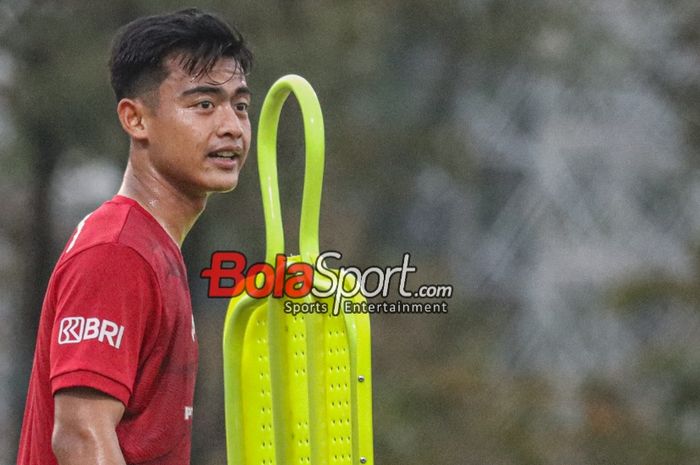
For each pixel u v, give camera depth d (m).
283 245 11.95
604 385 57.69
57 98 54.06
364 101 65.19
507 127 79.19
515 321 77.75
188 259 57.19
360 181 63.91
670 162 79.69
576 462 53.31
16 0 57.06
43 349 11.32
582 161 80.62
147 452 11.29
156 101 11.70
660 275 63.91
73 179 68.00
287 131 50.53
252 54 12.10
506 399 55.88
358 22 62.09
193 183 11.77
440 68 70.06
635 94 78.81
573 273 83.31
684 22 71.75
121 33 11.91
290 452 12.03
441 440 53.19
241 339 12.38
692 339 61.59
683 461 53.12
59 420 10.77
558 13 70.00
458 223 77.06
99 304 10.87
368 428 11.57
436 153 66.38
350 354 11.56
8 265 70.44
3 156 57.41
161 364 11.30
